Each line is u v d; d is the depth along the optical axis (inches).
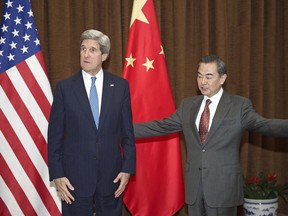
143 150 127.7
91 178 90.7
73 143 91.0
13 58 118.1
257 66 154.2
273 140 159.2
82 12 137.7
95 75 94.9
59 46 134.3
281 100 160.6
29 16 121.0
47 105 119.3
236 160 99.0
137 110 124.2
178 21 145.3
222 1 147.7
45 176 119.6
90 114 90.8
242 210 151.8
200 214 99.1
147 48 126.3
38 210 119.1
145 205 127.7
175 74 147.2
